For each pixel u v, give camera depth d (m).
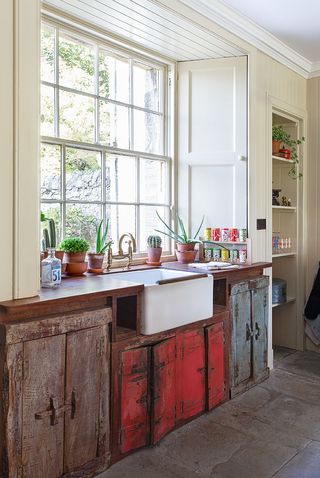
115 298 2.07
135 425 2.18
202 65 3.27
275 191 3.88
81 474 1.93
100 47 2.82
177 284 2.36
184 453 2.22
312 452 2.24
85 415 1.94
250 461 2.15
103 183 2.87
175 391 2.41
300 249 4.02
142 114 3.14
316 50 3.60
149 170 3.20
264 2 2.79
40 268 2.14
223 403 2.80
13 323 1.69
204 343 2.63
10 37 1.79
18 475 1.70
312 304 3.88
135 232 3.11
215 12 2.80
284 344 4.14
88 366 1.94
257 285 3.13
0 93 1.76
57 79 2.57
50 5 2.44
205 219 3.31
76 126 2.69
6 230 1.79
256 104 3.30
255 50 3.23
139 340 2.19
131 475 2.02
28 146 1.86
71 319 1.86
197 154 3.30
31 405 1.73
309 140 4.02
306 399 2.90
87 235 2.78
